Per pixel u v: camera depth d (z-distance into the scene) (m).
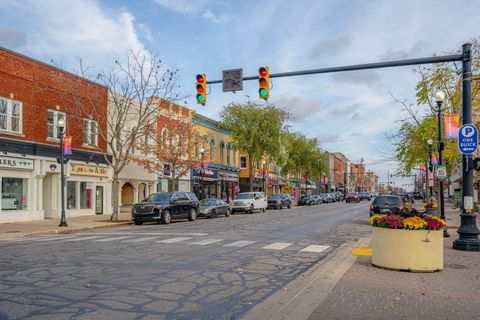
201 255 12.12
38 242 15.52
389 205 25.41
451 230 19.47
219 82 16.91
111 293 7.73
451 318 6.06
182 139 33.50
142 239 15.96
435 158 25.33
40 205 26.08
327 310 6.39
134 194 34.84
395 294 7.39
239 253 12.62
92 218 27.70
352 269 9.73
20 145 24.45
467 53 13.21
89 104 29.83
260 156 45.44
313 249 13.80
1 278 8.92
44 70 26.31
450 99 21.78
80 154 29.00
